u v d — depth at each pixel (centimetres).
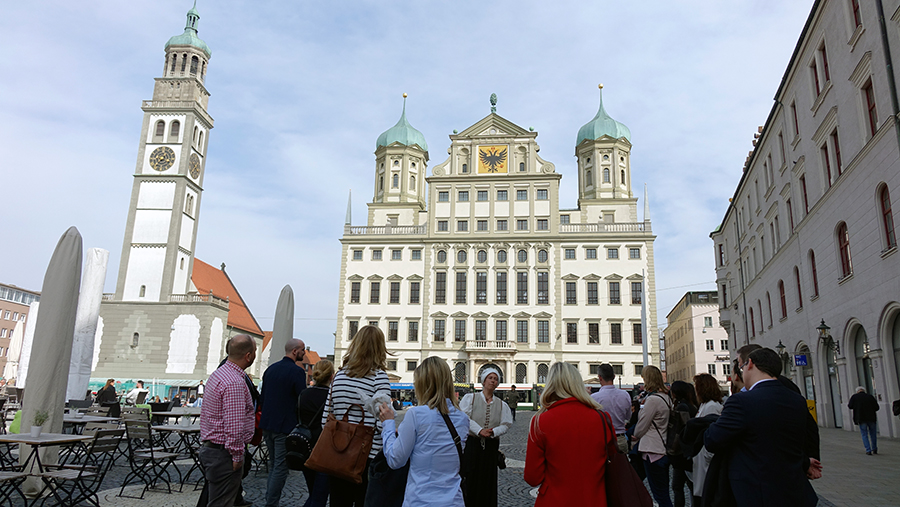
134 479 1305
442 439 555
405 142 8244
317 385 829
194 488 1209
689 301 9456
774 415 527
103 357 6206
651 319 6600
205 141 7156
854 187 2286
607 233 6856
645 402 927
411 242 7106
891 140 1961
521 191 7125
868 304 2219
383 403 595
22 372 2416
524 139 7300
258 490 1204
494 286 6881
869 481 1327
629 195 7700
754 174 4141
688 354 9612
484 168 7300
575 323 6681
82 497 989
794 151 3120
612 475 542
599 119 7906
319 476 811
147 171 6650
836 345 2580
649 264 6731
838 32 2420
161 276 6372
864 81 2184
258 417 968
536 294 6806
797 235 3092
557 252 6875
